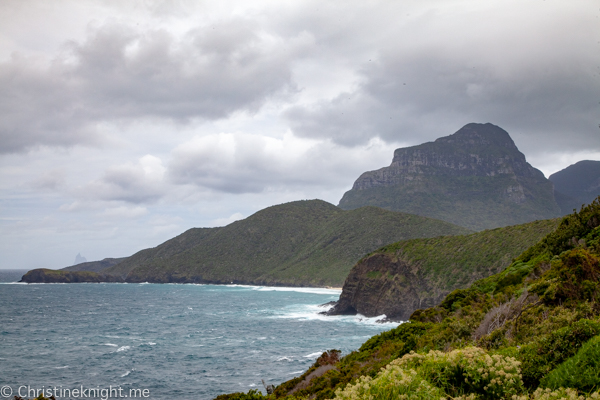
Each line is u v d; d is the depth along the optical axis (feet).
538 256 133.80
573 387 27.30
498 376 29.81
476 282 147.02
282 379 141.28
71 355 182.29
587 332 32.71
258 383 137.59
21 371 153.07
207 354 182.70
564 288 59.00
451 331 70.28
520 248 261.03
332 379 77.82
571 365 29.12
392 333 94.63
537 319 51.75
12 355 180.86
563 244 118.42
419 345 74.13
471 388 30.25
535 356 32.96
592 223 118.21
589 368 27.73
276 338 221.66
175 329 261.85
